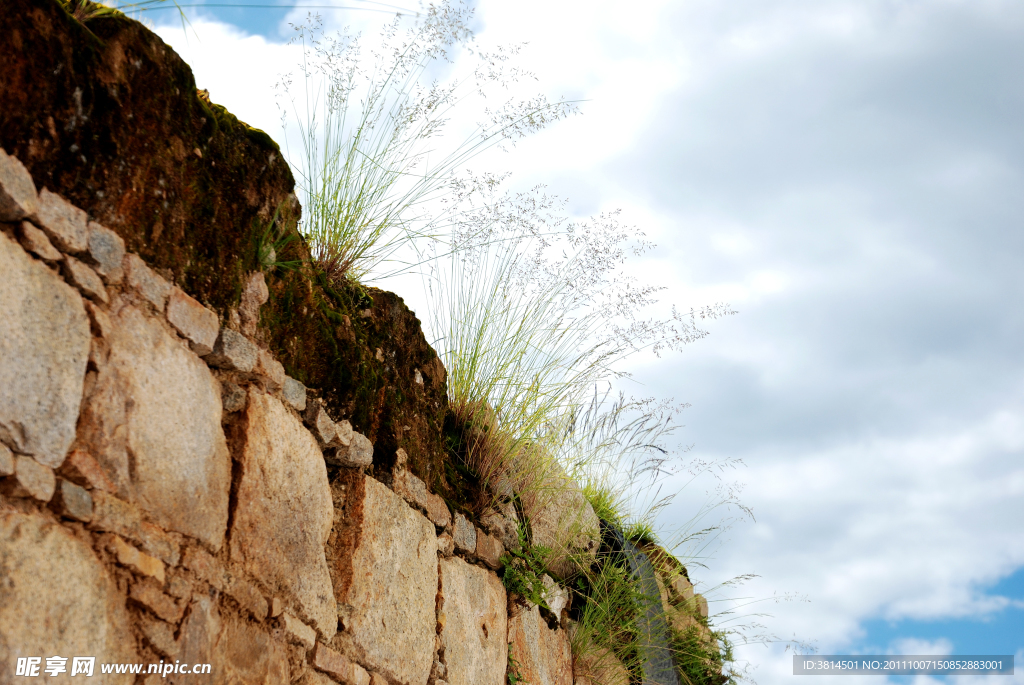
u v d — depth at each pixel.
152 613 1.56
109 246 1.57
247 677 1.80
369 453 2.47
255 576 1.88
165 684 1.57
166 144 1.76
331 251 2.55
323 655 2.08
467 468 3.39
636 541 5.11
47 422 1.38
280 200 2.14
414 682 2.52
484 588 3.23
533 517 3.92
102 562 1.47
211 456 1.78
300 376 2.19
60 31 1.53
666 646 4.86
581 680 4.08
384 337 2.74
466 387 3.48
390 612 2.43
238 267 1.97
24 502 1.34
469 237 3.18
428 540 2.76
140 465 1.57
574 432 3.94
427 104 2.80
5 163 1.36
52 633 1.33
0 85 1.39
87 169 1.55
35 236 1.41
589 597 4.20
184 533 1.67
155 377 1.64
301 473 2.10
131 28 1.70
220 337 1.87
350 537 2.31
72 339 1.45
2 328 1.31
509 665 3.34
